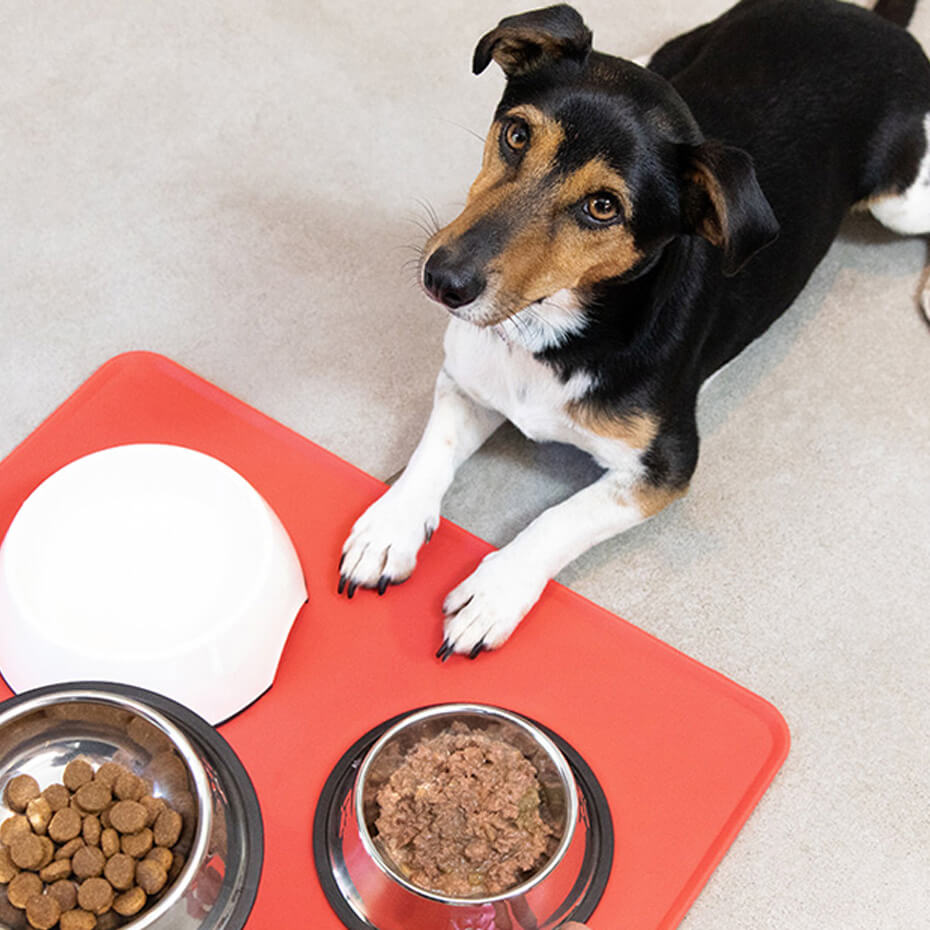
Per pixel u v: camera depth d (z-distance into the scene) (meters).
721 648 1.10
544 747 0.95
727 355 1.13
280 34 1.41
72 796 0.90
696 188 0.95
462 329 1.06
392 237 1.29
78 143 1.32
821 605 1.12
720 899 1.00
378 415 1.19
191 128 1.34
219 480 1.02
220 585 0.99
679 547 1.14
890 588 1.14
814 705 1.08
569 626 1.07
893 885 1.01
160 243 1.26
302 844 0.97
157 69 1.38
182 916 0.86
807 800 1.04
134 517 1.01
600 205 0.94
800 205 1.13
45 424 1.13
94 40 1.39
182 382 1.16
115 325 1.21
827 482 1.18
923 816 1.04
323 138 1.34
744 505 1.17
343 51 1.41
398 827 0.93
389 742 0.95
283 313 1.23
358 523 1.07
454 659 1.05
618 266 0.97
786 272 1.14
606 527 1.06
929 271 1.30
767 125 1.12
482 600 1.04
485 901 0.89
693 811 1.01
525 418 1.08
